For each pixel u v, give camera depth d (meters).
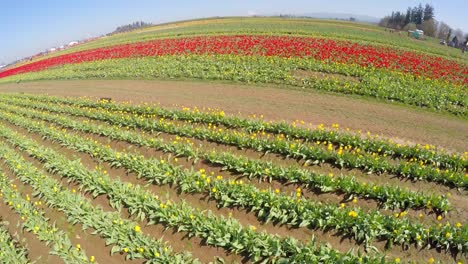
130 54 33.78
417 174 9.95
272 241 7.66
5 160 14.28
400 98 16.92
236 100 18.14
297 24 52.94
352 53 24.88
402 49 29.61
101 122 17.61
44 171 13.15
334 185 9.45
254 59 24.92
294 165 11.18
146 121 15.59
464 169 10.52
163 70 25.98
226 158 11.31
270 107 16.70
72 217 9.61
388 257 7.44
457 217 8.36
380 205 8.88
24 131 18.58
